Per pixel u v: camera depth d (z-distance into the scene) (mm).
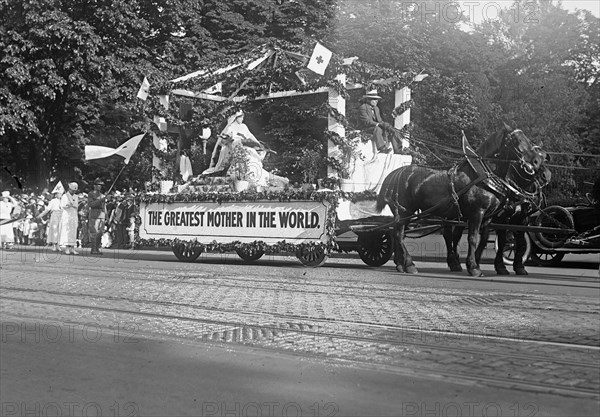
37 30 34531
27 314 10727
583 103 45406
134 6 37656
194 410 5945
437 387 6645
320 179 19766
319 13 40969
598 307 11516
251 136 22625
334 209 18578
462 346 8445
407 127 21500
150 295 12945
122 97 37656
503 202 16812
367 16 40188
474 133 36438
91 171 44812
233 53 40094
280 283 15000
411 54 38156
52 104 39531
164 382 6816
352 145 19828
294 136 32062
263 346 8422
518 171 16688
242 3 41312
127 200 23781
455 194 16906
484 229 17078
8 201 30875
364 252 19953
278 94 22625
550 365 7496
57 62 36406
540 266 20297
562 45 49875
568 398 6309
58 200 27016
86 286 14375
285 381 6855
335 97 20469
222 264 20812
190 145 23984
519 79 43469
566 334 9211
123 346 8430
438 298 12594
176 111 24047
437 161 22062
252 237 20016
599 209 18188
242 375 7086
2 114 35250
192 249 21438
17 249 29938
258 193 19859
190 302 12055
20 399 6266
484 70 42875
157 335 9078
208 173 22250
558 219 18547
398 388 6605
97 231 26250
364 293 13273
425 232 19062
